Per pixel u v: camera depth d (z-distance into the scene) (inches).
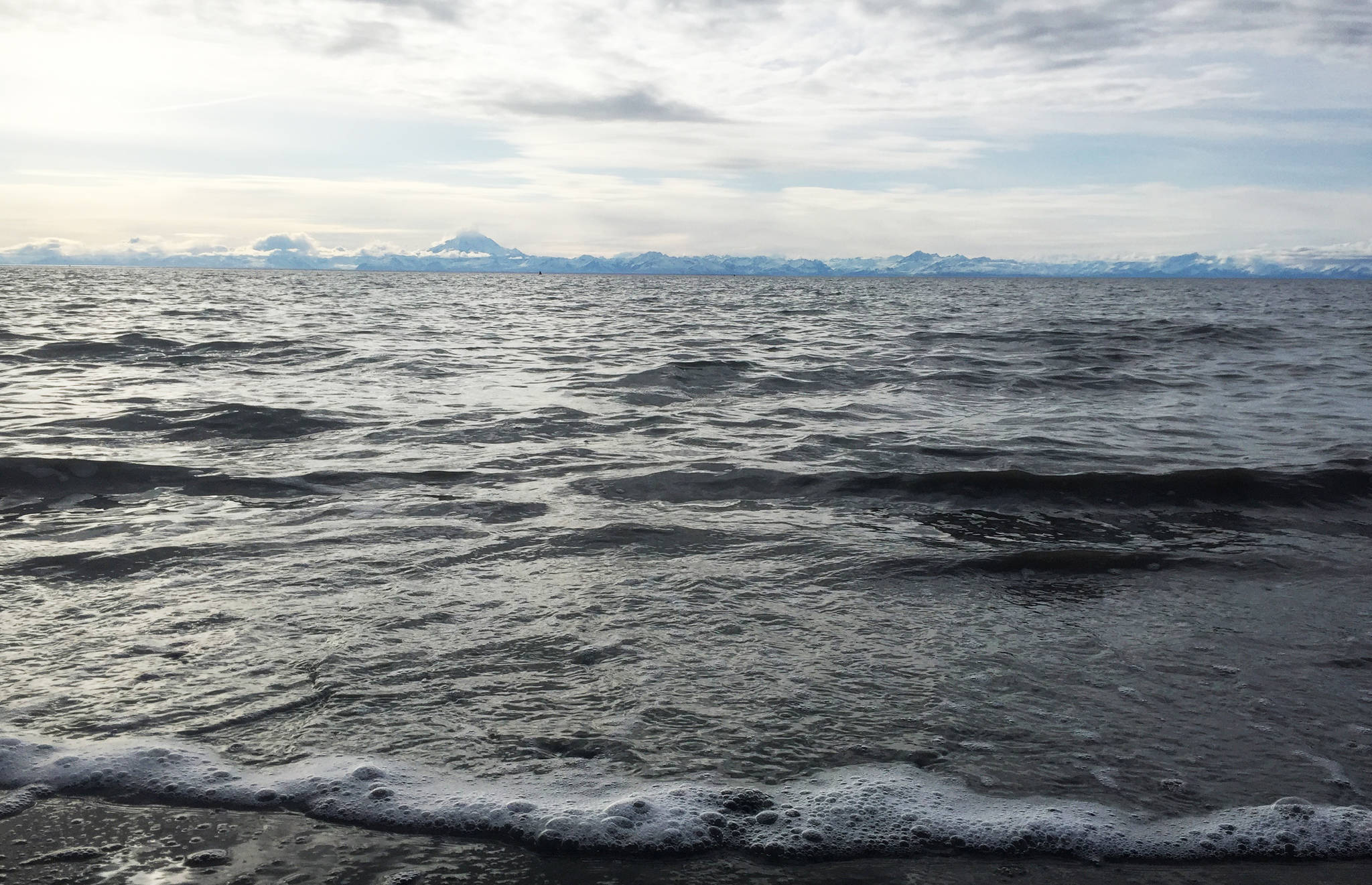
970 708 131.2
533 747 118.1
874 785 109.8
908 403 475.2
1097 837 100.2
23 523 227.8
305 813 103.0
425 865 94.1
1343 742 122.5
